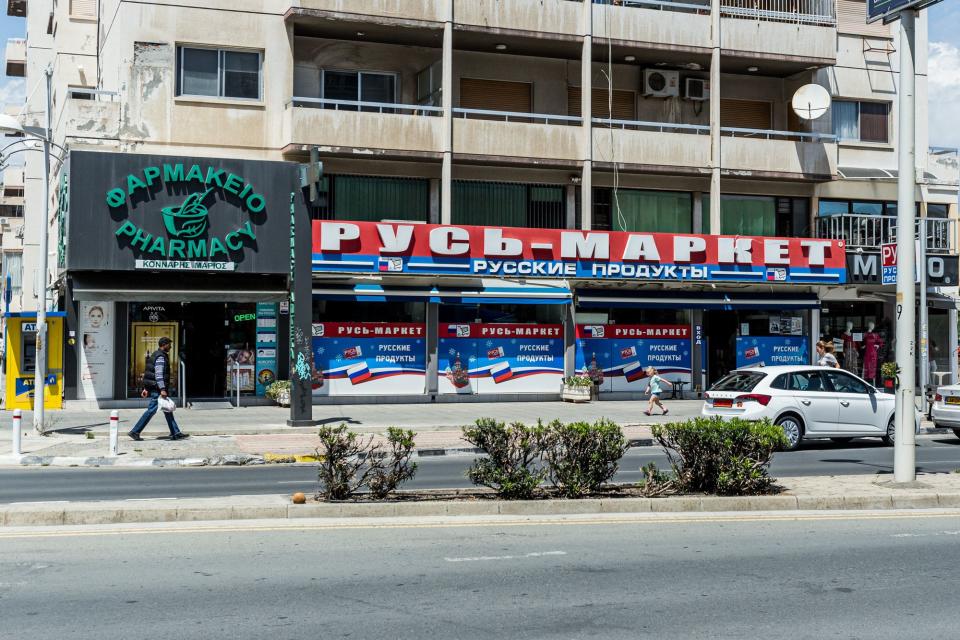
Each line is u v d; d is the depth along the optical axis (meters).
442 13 27.91
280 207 25.83
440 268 27.12
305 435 20.48
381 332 27.27
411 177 28.81
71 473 15.19
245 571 8.16
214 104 27.00
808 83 32.78
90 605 7.07
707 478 11.96
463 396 27.94
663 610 7.11
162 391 19.14
